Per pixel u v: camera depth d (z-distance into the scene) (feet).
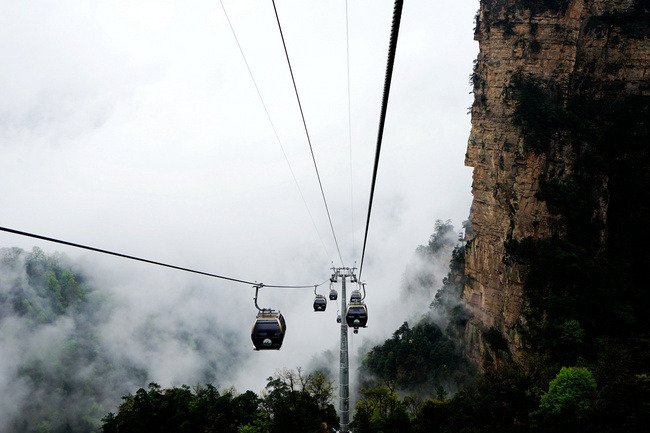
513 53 135.64
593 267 118.01
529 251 125.39
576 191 125.39
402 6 12.17
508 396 104.88
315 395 139.64
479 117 148.36
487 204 144.77
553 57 132.05
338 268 112.98
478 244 151.53
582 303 114.73
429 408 120.98
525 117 129.39
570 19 131.34
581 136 128.88
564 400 87.92
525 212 128.06
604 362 96.63
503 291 139.54
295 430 122.93
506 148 133.59
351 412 211.00
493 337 140.15
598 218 125.29
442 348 194.39
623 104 134.41
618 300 115.44
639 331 109.50
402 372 207.51
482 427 99.66
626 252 126.41
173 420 126.62
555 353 110.83
